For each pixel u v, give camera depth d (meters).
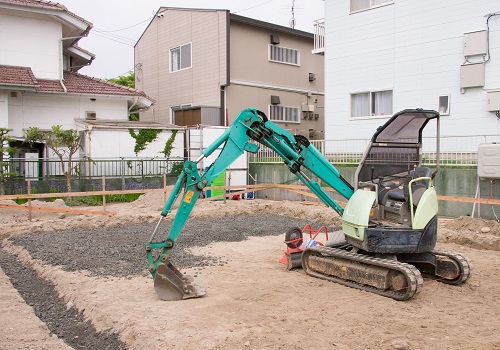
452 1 15.27
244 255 9.61
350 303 6.39
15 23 20.56
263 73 24.30
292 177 18.95
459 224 12.06
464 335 5.29
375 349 4.89
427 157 15.05
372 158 7.60
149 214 14.61
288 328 5.43
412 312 6.05
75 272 8.15
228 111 22.95
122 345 5.36
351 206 7.30
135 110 25.16
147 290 7.05
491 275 8.06
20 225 12.85
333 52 18.59
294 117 25.86
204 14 23.30
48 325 6.18
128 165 20.09
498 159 12.17
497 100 14.27
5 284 7.82
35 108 20.75
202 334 5.24
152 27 26.69
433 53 15.81
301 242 8.55
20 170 18.31
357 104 18.08
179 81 25.02
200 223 13.79
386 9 16.92
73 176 18.94
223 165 6.94
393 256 7.08
